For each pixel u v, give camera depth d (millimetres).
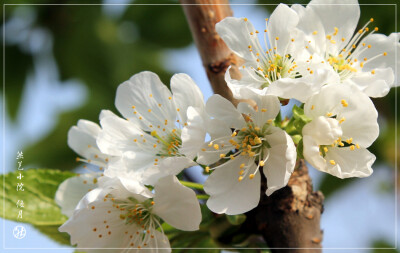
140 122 406
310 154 379
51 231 421
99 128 421
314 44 401
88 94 546
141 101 407
